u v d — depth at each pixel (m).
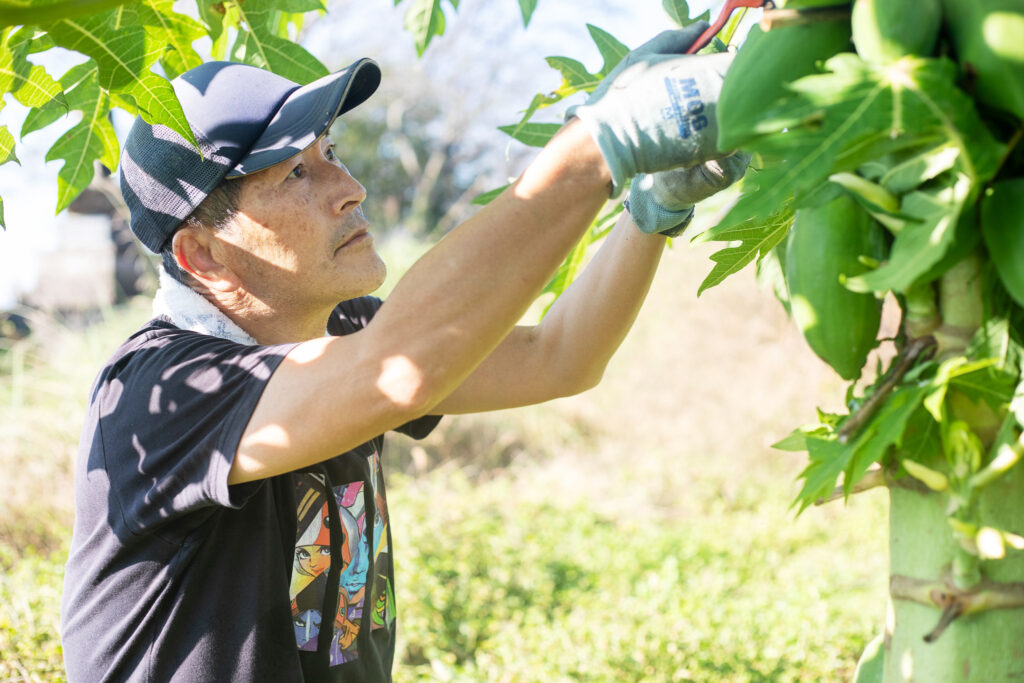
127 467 1.34
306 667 1.48
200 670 1.36
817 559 5.95
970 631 0.84
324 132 1.49
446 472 7.68
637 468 7.77
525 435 8.43
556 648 4.01
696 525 6.55
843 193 0.85
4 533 5.23
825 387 7.91
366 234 1.59
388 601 1.70
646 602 4.58
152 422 1.31
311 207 1.51
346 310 1.87
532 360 1.70
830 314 0.87
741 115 0.82
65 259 9.68
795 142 0.75
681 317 8.77
